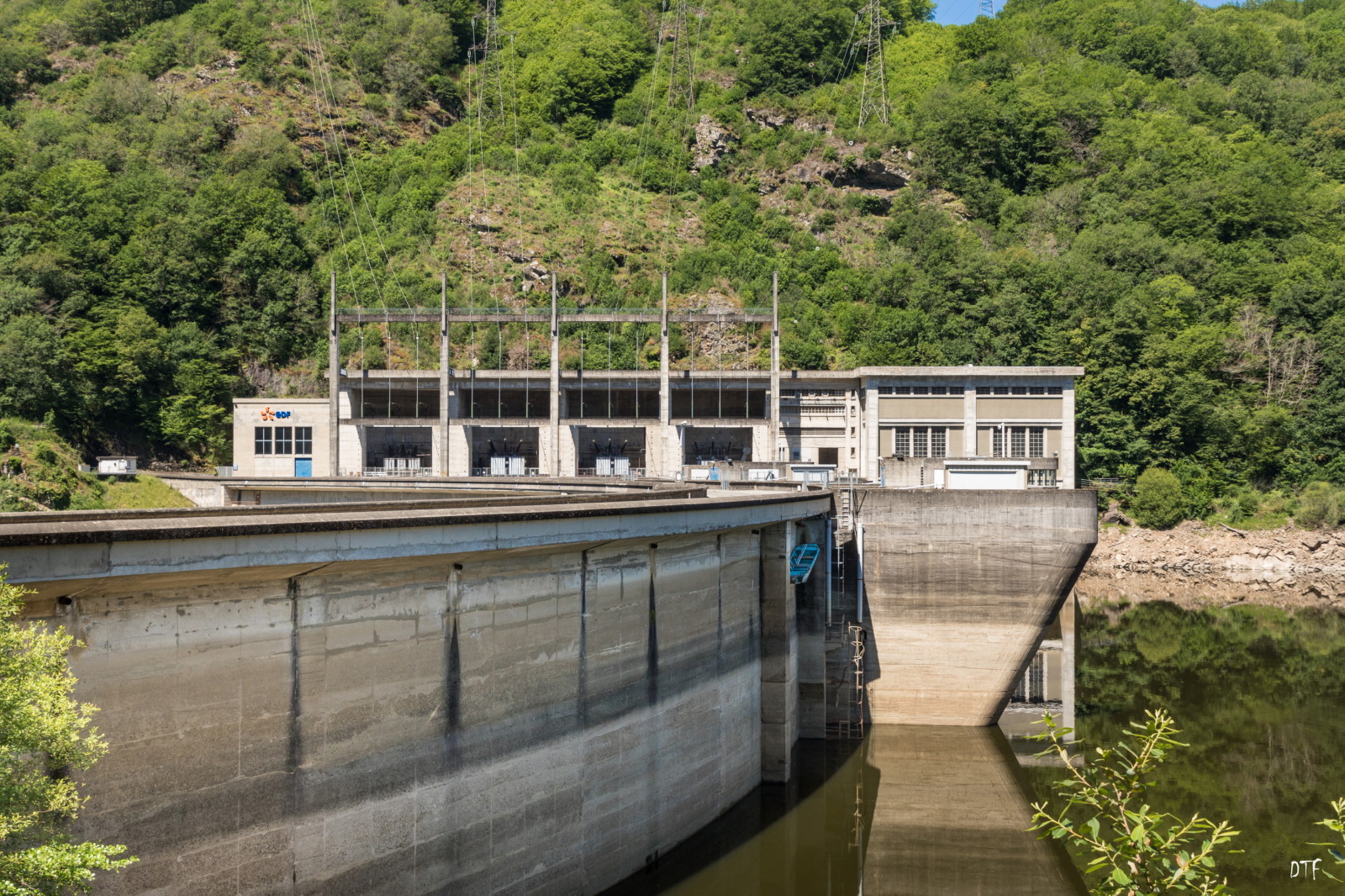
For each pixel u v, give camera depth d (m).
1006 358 132.50
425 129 199.75
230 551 20.36
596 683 32.50
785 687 46.41
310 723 23.38
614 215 169.25
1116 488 124.50
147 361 116.06
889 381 93.88
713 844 39.09
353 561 22.66
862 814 43.44
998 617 53.75
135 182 144.75
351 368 133.00
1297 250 154.75
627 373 102.00
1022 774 48.06
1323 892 35.97
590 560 32.09
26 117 173.25
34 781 15.29
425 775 26.12
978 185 180.88
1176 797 45.41
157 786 20.48
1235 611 95.50
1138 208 168.00
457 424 98.88
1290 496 125.62
